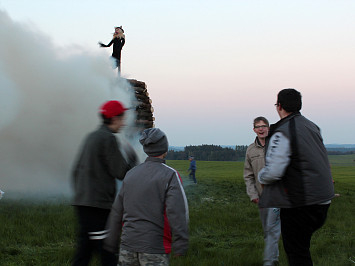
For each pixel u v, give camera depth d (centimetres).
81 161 404
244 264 514
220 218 870
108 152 394
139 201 316
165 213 318
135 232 313
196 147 11356
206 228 771
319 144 378
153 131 333
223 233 725
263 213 521
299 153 362
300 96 396
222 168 3862
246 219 895
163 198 315
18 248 588
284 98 390
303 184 362
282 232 390
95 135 403
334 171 3603
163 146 333
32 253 565
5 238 637
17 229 698
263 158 533
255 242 642
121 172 398
